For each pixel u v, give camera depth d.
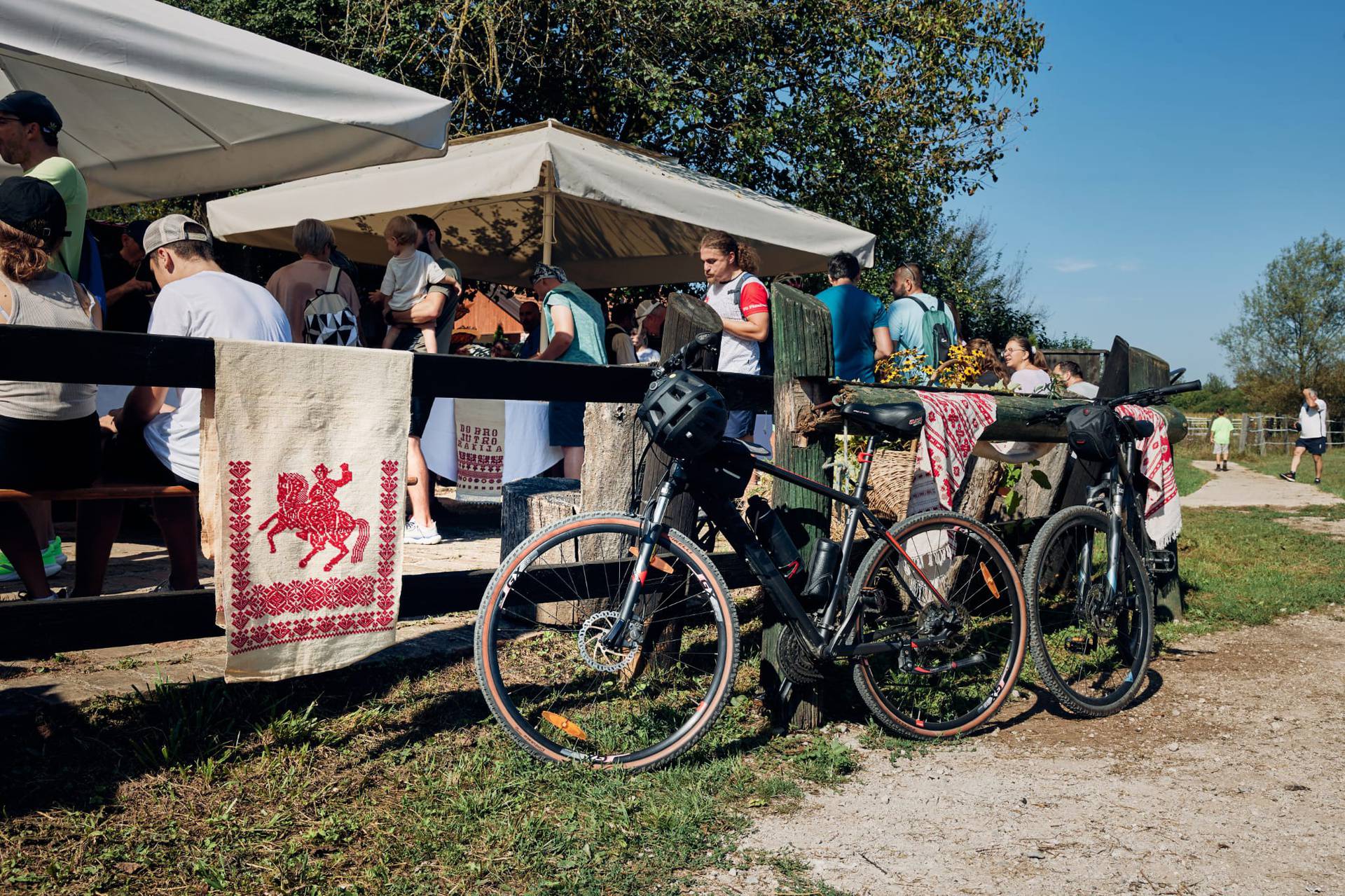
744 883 2.37
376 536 2.76
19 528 3.33
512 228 9.05
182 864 2.27
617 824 2.60
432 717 3.19
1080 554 3.90
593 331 6.02
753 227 7.09
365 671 3.43
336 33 11.59
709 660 3.96
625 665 3.04
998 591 3.64
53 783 2.53
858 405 3.36
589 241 9.40
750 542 3.24
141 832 2.37
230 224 7.84
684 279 9.82
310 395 2.61
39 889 2.12
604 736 3.13
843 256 6.00
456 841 2.45
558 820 2.61
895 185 13.29
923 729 3.40
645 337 9.76
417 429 5.70
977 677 3.86
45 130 4.04
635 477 3.74
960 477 3.73
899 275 6.66
